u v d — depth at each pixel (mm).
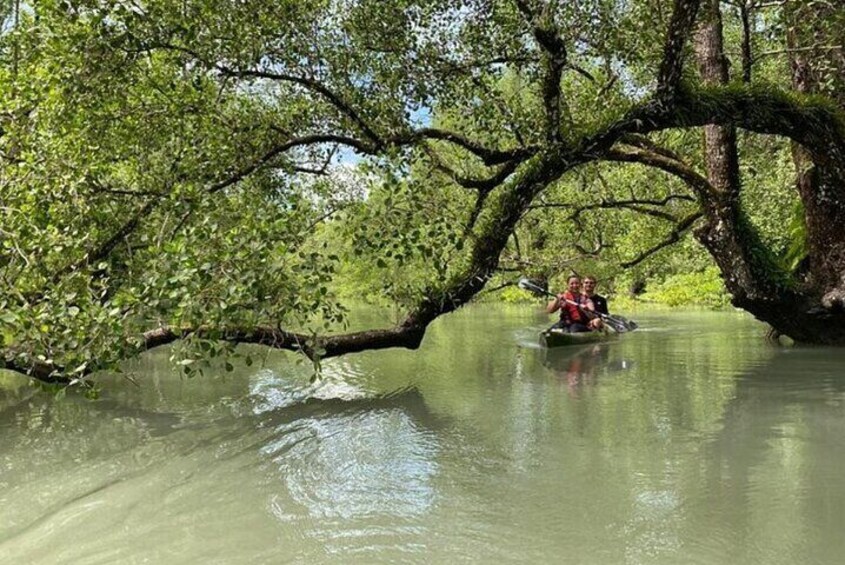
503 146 9039
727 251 8422
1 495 3807
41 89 5750
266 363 8625
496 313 18453
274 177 8039
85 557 3004
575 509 3465
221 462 4398
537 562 2891
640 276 19875
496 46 7934
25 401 6383
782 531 3137
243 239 4840
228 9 6422
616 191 11789
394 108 7914
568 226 12461
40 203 5512
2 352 4926
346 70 7637
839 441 4539
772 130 6922
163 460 4441
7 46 6746
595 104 8281
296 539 3168
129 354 4859
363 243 5793
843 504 3439
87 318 4613
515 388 6758
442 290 6781
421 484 3902
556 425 5148
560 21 7059
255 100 7891
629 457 4297
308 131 8047
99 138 6340
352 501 3648
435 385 7027
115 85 6273
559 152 6695
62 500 3717
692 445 4516
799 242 9195
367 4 7383
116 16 5867
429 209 6273
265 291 5012
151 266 5145
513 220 6898
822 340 8922
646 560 2887
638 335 11508
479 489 3789
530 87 8445
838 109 6922
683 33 5902
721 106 6621
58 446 4801
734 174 8359
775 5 7113
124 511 3543
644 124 6621
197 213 5602
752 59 8086
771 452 4324
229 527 3324
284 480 4012
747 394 6090
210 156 7027
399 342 6773
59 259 5527
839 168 7137
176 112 6656
